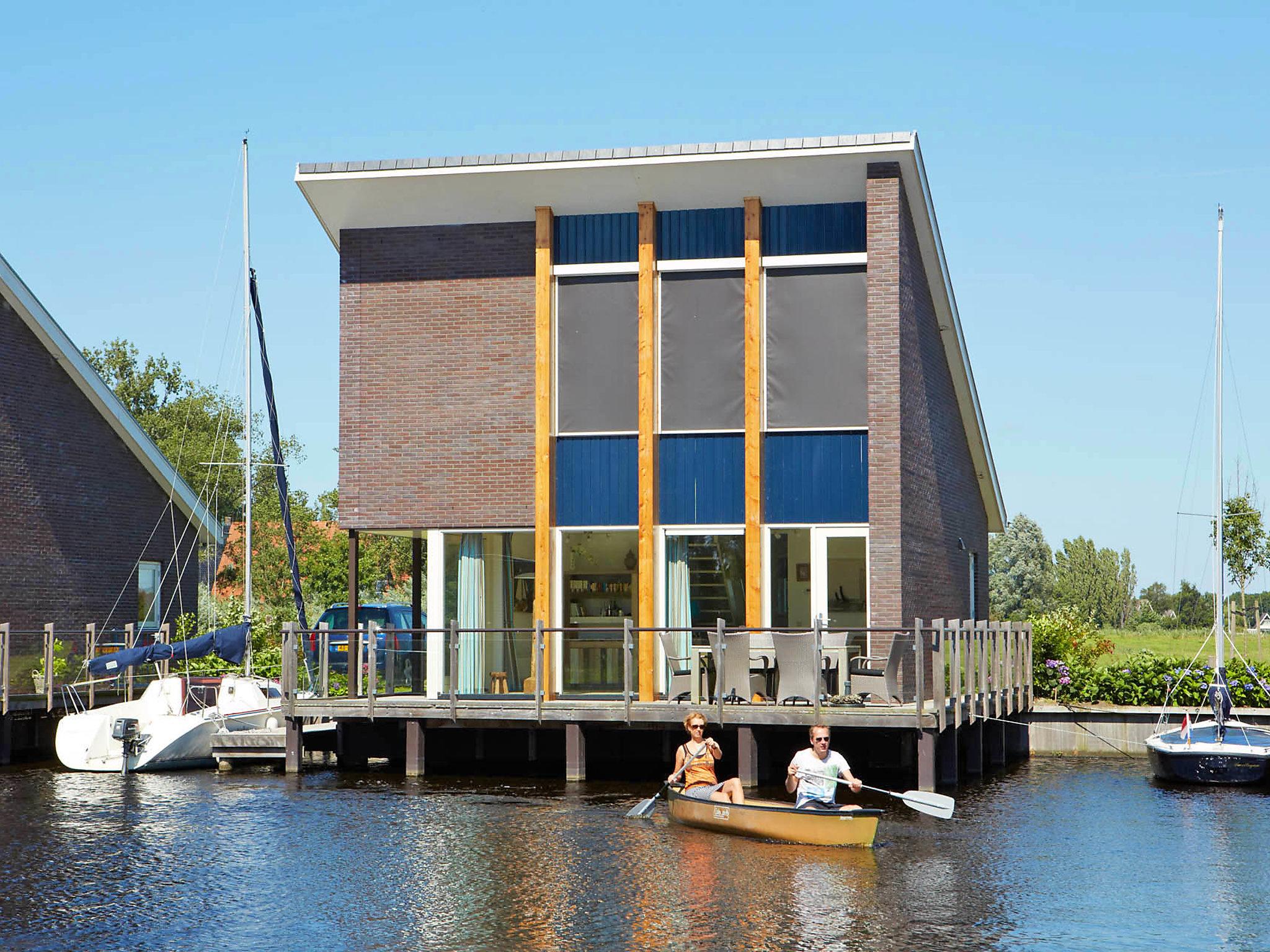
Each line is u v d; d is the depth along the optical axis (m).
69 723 22.78
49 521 28.00
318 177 22.31
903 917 12.50
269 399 27.86
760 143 21.14
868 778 20.52
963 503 27.69
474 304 22.89
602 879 13.95
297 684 23.48
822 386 21.64
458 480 22.77
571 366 22.45
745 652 19.52
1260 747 20.44
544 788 19.92
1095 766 23.17
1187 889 13.66
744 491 21.73
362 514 22.98
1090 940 11.80
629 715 19.70
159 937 12.02
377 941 11.81
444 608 22.78
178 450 59.88
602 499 22.22
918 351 22.78
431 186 22.38
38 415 27.89
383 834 16.39
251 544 27.80
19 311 27.27
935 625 18.50
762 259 21.84
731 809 16.17
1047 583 90.62
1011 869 14.49
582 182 21.98
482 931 12.07
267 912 12.80
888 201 21.02
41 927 12.39
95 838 16.33
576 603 22.19
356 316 23.20
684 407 22.02
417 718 20.92
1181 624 76.69
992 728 22.69
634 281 22.34
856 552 21.48
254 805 18.61
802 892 13.40
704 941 11.69
